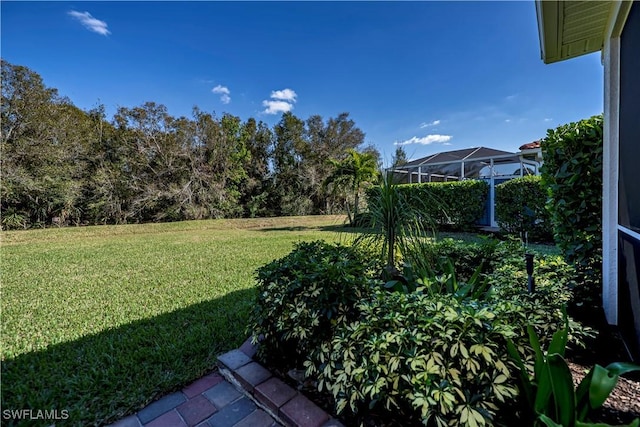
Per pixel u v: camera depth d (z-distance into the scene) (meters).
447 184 7.66
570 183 2.67
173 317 2.73
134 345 2.21
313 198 17.23
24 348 2.19
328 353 1.50
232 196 15.66
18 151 10.35
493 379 1.15
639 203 1.59
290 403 1.54
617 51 2.08
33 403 1.59
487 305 1.42
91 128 12.46
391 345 1.27
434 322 1.25
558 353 1.16
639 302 1.59
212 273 4.30
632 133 1.72
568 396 1.00
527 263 1.81
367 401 1.34
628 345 1.83
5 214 10.34
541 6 1.80
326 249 2.30
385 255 2.23
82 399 1.63
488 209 7.87
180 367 1.95
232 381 1.83
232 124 15.85
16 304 3.10
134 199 12.99
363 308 1.46
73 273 4.37
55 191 11.06
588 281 2.49
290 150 17.69
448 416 1.10
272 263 2.16
